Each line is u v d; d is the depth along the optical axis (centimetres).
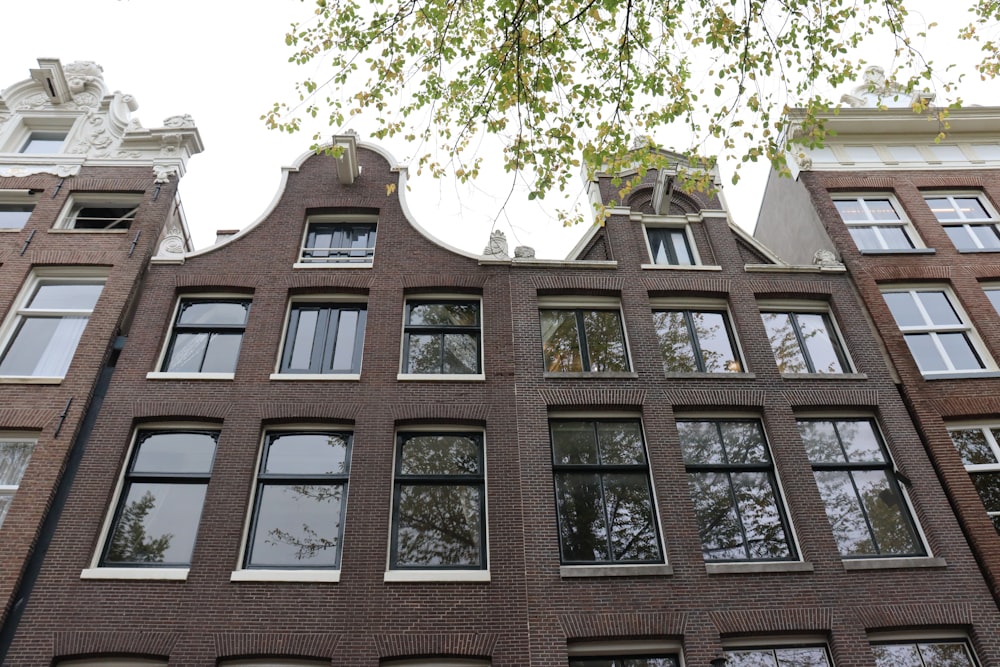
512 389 1439
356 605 1141
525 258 1678
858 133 2078
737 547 1282
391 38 1179
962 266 1755
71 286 1609
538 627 1137
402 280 1614
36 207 1716
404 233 1722
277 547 1227
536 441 1365
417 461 1352
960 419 1470
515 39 1080
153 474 1292
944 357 1597
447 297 1620
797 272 1716
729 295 1652
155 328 1488
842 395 1475
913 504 1344
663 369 1501
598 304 1636
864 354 1566
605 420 1435
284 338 1526
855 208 1936
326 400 1391
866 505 1350
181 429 1359
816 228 1916
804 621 1165
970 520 1305
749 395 1460
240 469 1284
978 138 2091
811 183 1956
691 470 1371
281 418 1359
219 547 1189
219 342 1510
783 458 1376
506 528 1249
